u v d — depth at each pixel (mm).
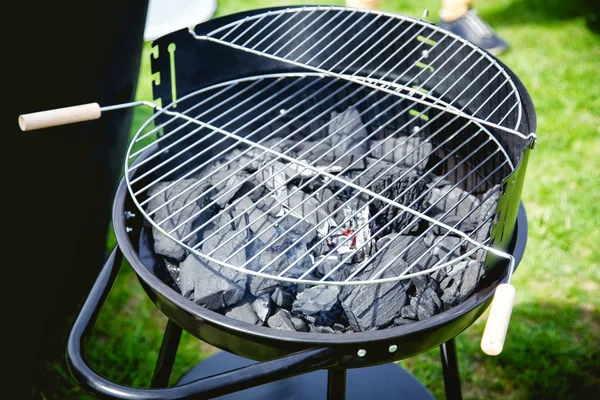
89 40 1456
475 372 1829
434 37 1529
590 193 2383
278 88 1662
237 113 1648
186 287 1186
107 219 1924
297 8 1559
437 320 1033
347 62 1660
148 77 2982
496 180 1437
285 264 1240
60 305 1750
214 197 1384
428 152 1547
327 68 1672
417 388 1715
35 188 1443
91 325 1060
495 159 1430
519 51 3201
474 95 1476
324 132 1716
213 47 1487
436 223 1196
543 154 2566
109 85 1636
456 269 1217
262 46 1596
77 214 1688
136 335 1895
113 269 1155
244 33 1477
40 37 1296
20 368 1591
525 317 1977
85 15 1400
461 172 1560
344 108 1709
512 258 1069
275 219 1341
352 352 1014
